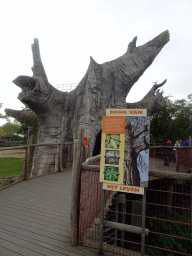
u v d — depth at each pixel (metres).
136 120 2.73
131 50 14.69
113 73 12.96
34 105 9.92
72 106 11.84
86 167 3.14
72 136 11.50
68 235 3.41
